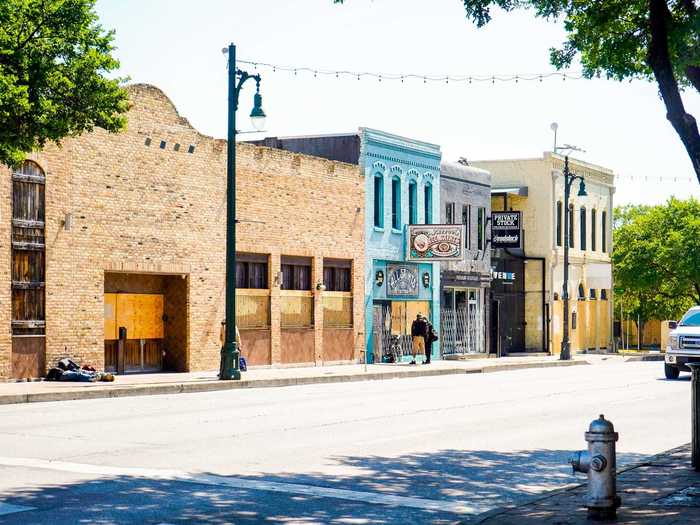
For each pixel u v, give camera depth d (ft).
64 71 71.31
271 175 119.96
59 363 92.84
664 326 222.07
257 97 92.94
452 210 160.86
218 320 111.86
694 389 39.88
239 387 91.76
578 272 198.80
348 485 37.60
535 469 42.34
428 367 127.13
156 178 104.01
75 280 95.30
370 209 139.33
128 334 103.81
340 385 96.32
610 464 30.01
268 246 119.44
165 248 105.09
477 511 33.63
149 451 44.83
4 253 88.53
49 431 52.01
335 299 132.26
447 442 50.01
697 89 44.32
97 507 32.53
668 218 223.30
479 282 166.50
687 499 33.50
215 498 34.47
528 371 130.31
